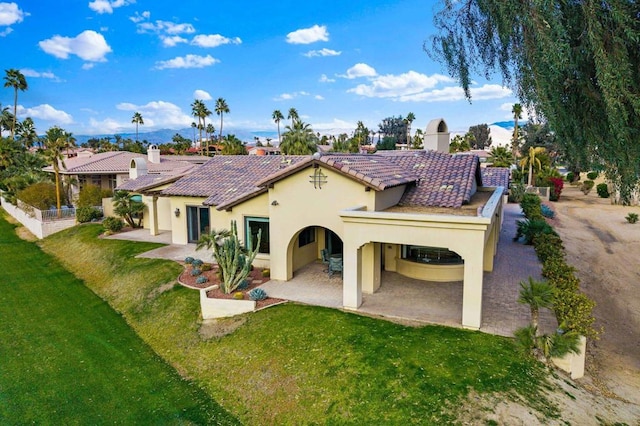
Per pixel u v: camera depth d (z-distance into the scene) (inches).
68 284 932.6
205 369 538.3
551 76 408.8
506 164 2544.3
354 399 422.3
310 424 408.5
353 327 549.3
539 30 386.6
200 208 1077.1
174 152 4269.2
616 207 1847.9
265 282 754.8
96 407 474.3
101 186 1878.7
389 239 578.6
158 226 1296.8
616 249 1127.0
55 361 581.9
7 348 621.9
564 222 1510.8
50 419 453.4
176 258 953.5
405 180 719.1
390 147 4284.0
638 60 402.6
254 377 495.2
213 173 1144.8
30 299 834.2
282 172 716.7
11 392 506.0
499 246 1034.1
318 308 622.5
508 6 411.5
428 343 498.0
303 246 853.8
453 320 569.0
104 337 658.2
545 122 446.9
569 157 476.7
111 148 4018.2
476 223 520.7
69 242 1257.4
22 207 1638.8
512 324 554.9
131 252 1039.0
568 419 376.8
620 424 384.8
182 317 672.4
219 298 661.9
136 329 687.1
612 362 519.8
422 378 431.8
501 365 449.1
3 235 1457.9
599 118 436.8
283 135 2731.3
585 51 400.8
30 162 2112.5
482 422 368.8
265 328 581.0
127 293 823.7
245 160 1203.9
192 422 441.1
